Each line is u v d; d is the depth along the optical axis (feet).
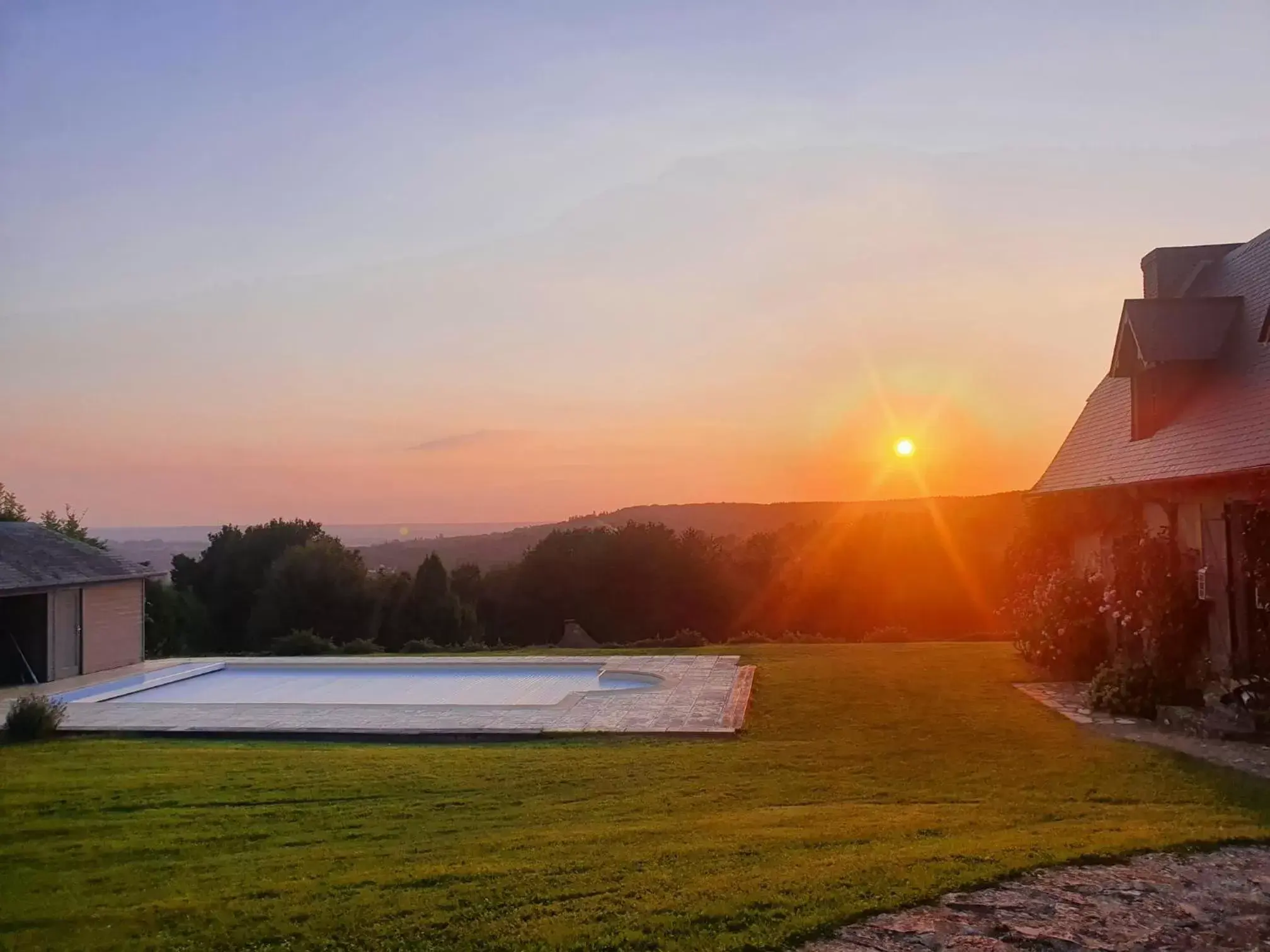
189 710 50.03
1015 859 19.45
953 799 27.89
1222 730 34.88
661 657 66.69
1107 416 53.83
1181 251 54.49
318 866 22.52
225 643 152.15
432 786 31.48
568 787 30.89
